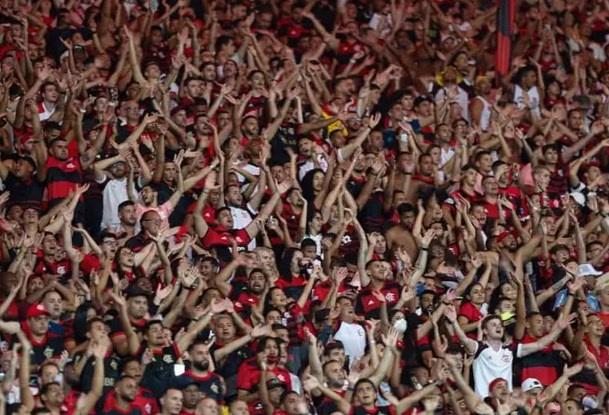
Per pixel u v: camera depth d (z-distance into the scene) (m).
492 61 95.38
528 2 99.62
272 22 95.06
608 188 85.81
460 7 99.31
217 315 66.19
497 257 76.62
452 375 67.12
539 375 71.19
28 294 65.69
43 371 60.03
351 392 65.06
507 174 82.75
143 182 75.19
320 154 80.44
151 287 67.31
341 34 94.88
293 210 76.12
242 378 65.19
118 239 70.69
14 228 70.06
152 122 77.50
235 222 75.31
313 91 87.62
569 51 99.25
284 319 68.94
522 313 71.88
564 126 89.31
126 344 63.44
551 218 79.75
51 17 89.00
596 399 70.50
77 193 70.38
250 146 79.19
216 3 93.25
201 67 85.25
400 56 93.69
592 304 76.25
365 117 84.50
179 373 63.59
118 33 88.19
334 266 73.25
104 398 61.56
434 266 75.25
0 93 78.06
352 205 77.38
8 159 75.06
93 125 78.75
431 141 85.94
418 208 78.75
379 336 69.94
